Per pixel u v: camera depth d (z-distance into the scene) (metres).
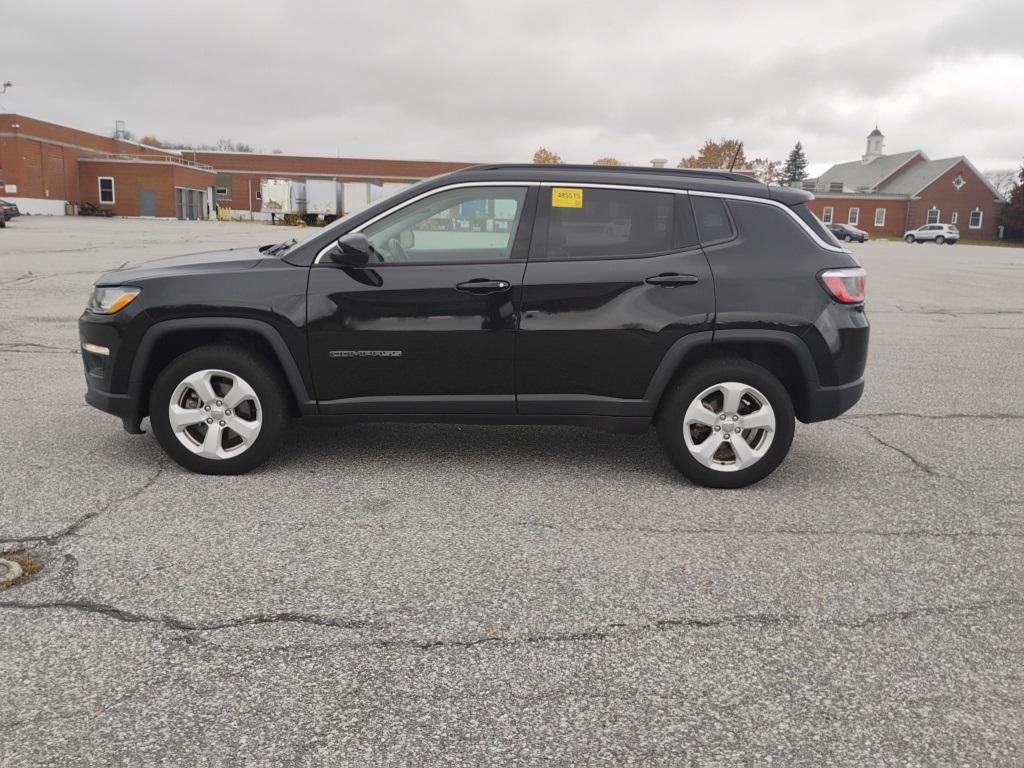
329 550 3.66
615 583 3.41
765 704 2.61
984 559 3.72
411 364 4.45
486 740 2.41
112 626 2.97
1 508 4.05
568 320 4.39
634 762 2.33
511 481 4.64
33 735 2.38
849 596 3.34
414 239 4.46
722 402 4.52
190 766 2.27
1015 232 70.50
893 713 2.58
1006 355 9.53
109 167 57.81
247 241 28.16
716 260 4.42
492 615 3.12
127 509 4.07
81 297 12.62
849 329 4.45
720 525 4.06
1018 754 2.39
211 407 4.51
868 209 72.62
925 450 5.47
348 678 2.70
